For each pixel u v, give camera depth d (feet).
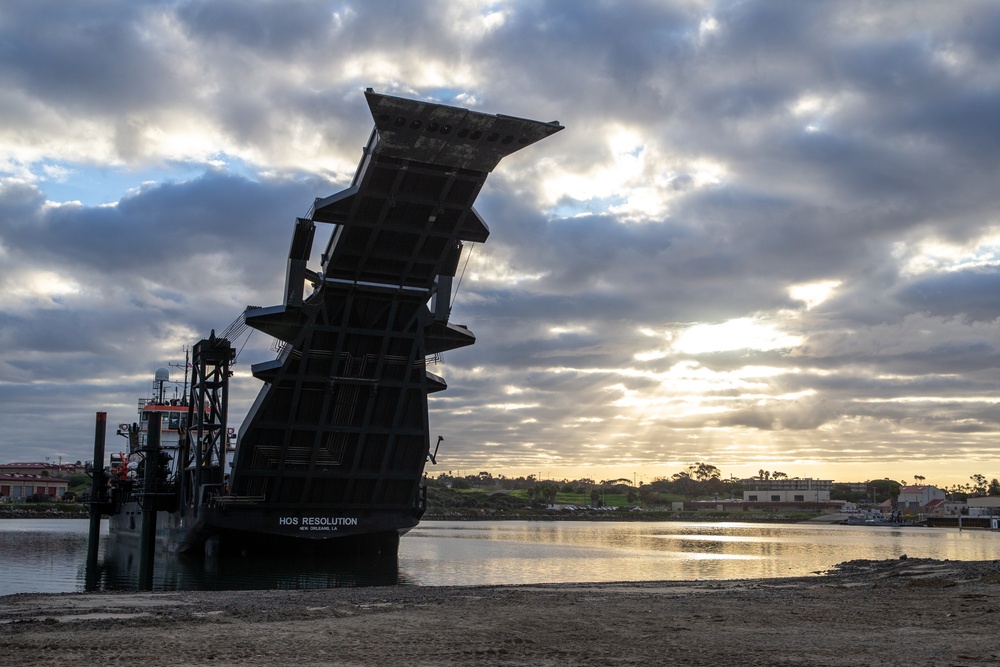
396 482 197.67
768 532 513.04
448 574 173.17
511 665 51.57
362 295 169.07
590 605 85.92
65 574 174.81
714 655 54.39
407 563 202.80
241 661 53.67
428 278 171.73
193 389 214.48
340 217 157.48
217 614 78.02
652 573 175.22
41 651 57.62
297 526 195.72
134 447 285.84
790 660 51.96
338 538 202.69
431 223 160.97
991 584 100.22
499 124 145.89
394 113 140.05
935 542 370.53
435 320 181.47
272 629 68.74
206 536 203.62
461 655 55.67
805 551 275.59
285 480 189.57
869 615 73.20
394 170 150.71
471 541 333.62
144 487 223.30
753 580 126.00
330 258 163.43
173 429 266.77
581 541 343.26
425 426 189.67
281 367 170.40
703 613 77.05
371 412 183.73
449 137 146.51
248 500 190.60
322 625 71.10
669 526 644.69
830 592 99.50
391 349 177.37
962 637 59.72
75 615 79.41
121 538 289.33
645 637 62.85
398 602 90.63
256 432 179.32
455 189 157.89
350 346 174.19
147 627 70.69
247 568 185.47
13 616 78.79
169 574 172.65
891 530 620.08
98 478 232.94
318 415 181.27
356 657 55.06
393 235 162.50
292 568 185.88
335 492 194.70
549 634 64.90
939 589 97.60
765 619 72.18
